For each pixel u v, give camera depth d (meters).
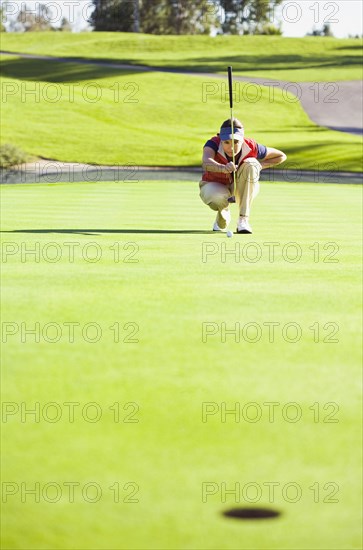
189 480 3.35
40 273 8.32
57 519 3.05
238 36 82.38
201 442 3.73
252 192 12.13
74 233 11.98
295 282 7.86
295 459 3.54
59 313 6.38
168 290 7.37
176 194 19.66
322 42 79.81
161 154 35.59
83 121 43.00
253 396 4.36
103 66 64.19
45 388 4.49
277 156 12.23
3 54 73.12
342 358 5.11
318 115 50.41
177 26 98.69
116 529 2.98
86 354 5.17
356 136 43.44
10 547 2.86
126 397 4.34
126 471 3.43
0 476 3.37
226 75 63.19
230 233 11.71
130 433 3.84
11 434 3.83
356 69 66.88
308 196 19.42
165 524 3.01
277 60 71.31
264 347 5.36
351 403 4.25
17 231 12.21
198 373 4.77
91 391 4.44
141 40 80.31
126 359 5.05
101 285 7.60
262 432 3.84
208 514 3.08
